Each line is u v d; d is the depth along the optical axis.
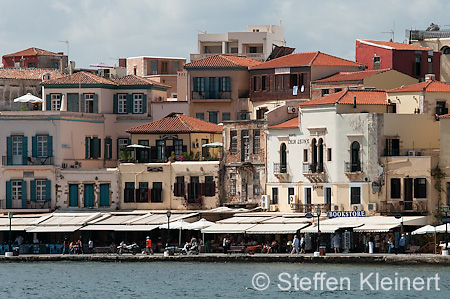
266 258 193.50
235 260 195.75
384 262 185.00
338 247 194.88
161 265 195.75
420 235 195.00
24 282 180.88
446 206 188.50
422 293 160.50
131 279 180.38
